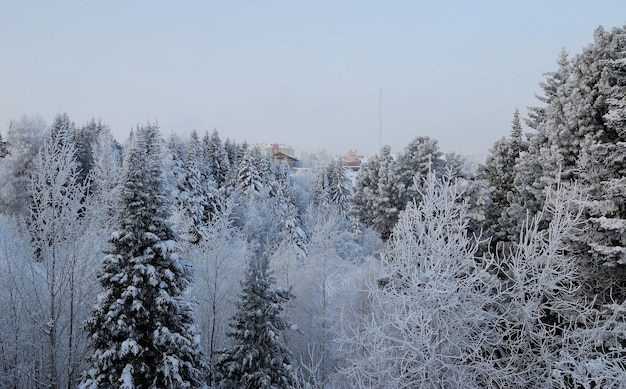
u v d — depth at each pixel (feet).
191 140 212.02
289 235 135.85
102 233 56.95
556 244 34.63
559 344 36.19
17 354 47.93
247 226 133.18
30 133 126.82
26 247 50.93
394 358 31.68
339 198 209.56
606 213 39.63
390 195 69.82
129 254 38.27
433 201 34.78
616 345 32.53
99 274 38.78
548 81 64.75
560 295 39.68
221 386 47.65
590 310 35.42
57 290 46.65
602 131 44.91
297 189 211.41
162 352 37.70
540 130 56.90
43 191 46.91
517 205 54.49
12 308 48.62
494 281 34.83
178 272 40.68
